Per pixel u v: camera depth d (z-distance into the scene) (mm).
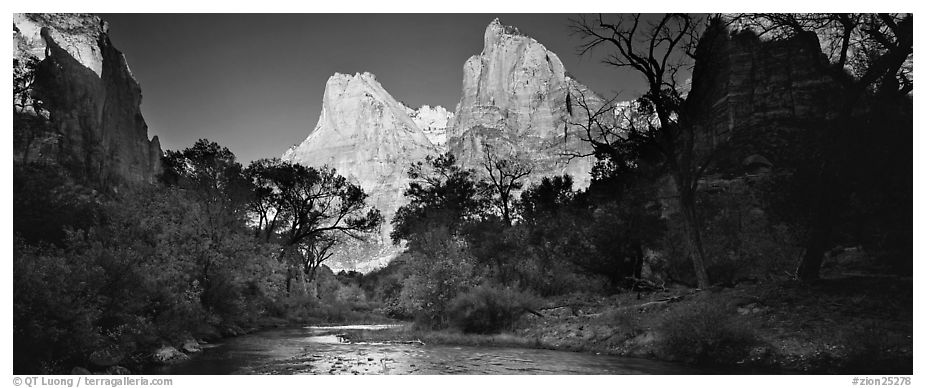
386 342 21984
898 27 18062
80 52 79625
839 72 19828
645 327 17500
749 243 25734
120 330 13688
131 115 88375
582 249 31531
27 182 18609
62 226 17609
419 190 51906
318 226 52938
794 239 22922
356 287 70500
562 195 41844
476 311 23219
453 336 22062
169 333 17156
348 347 20031
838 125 19156
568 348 18531
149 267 17625
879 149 18266
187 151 35125
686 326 15016
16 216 17297
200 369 14000
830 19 19812
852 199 19125
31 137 46719
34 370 10727
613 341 17781
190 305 20141
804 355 13117
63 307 11344
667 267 31141
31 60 62281
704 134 36688
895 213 18516
